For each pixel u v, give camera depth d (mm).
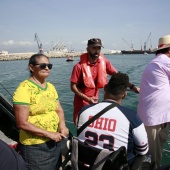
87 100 3764
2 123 3506
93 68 3916
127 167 2166
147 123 3119
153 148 3168
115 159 2076
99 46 3711
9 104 3453
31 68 2643
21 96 2496
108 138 2264
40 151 2607
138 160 2350
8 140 4055
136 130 2262
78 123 2465
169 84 3098
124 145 2242
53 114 2742
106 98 2459
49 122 2666
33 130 2506
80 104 4012
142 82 3252
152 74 3092
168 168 2391
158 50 3203
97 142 2293
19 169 1333
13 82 25828
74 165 2365
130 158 2350
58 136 2670
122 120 2271
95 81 3988
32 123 2574
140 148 2324
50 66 2691
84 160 2348
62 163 2695
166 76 3049
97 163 2154
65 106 10445
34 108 2570
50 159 2688
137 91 3891
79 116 2475
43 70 2619
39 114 2633
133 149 2387
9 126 3531
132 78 24641
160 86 3053
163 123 3070
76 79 3908
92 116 2379
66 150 2785
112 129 2266
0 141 1390
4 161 1297
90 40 3744
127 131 2258
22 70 47000
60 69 45406
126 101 11219
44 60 2625
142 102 3211
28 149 2598
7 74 38375
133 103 10852
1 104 3410
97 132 2305
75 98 4090
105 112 2332
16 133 3596
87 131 2352
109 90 2414
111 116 2303
